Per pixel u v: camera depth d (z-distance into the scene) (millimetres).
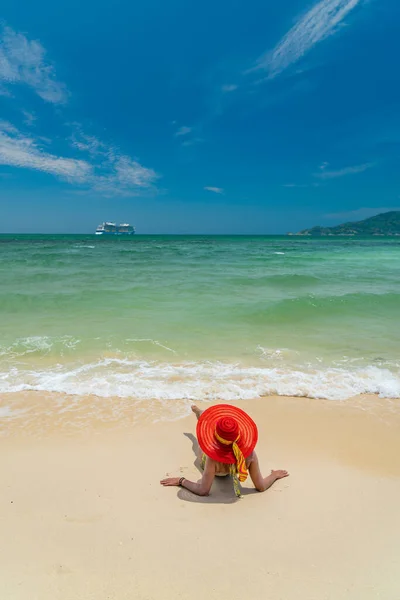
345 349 7012
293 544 2383
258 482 3029
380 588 2016
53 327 8047
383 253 35469
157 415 4504
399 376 5754
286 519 2662
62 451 3658
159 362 6219
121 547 2314
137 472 3301
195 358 6434
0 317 8836
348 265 22375
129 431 4109
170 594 1958
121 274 16703
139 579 2057
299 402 4930
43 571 2096
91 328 8008
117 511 2703
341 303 10117
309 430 4211
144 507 2766
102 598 1919
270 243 65750
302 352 6824
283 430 4203
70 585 1999
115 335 7551
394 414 4621
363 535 2484
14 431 4070
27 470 3285
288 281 14461
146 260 24875
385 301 10414
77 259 24953
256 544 2379
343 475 3326
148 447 3770
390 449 3816
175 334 7711
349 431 4195
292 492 3043
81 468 3344
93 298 10922
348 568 2170
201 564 2186
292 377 5676
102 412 4551
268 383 5438
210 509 2770
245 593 1973
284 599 1935
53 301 10430
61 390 5121
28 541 2344
